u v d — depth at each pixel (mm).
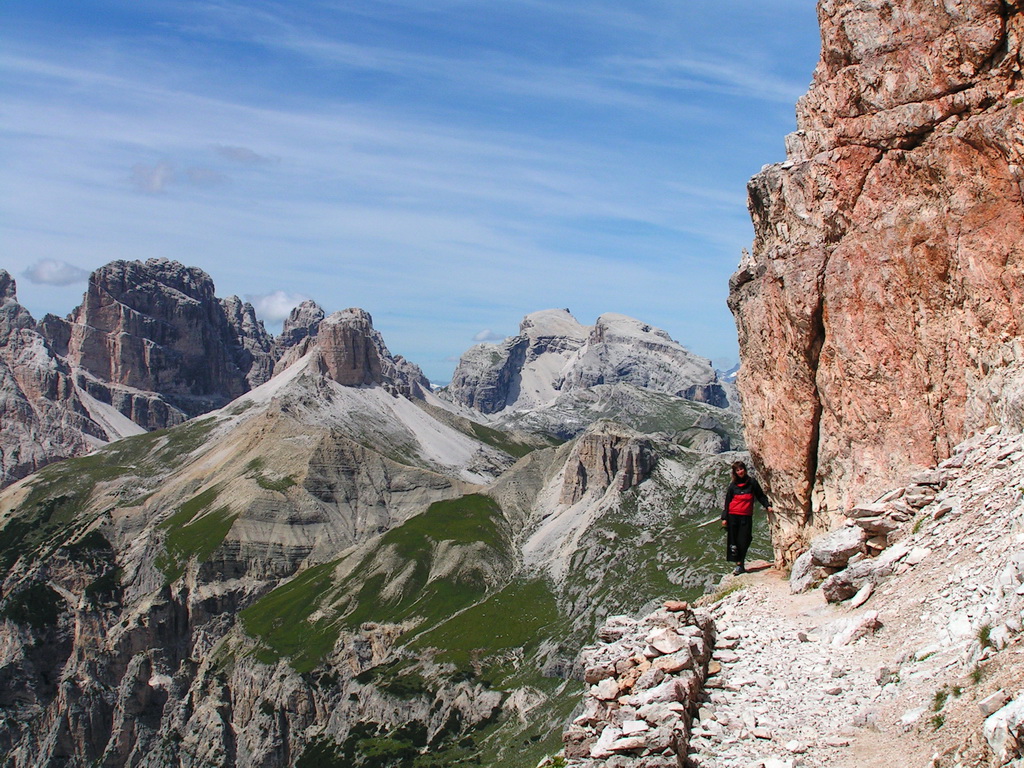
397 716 198125
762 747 25281
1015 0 36719
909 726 23797
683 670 28438
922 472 36125
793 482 43125
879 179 40094
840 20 41594
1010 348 35750
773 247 43781
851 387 40250
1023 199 35812
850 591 33781
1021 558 26281
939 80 38531
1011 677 22609
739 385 46500
